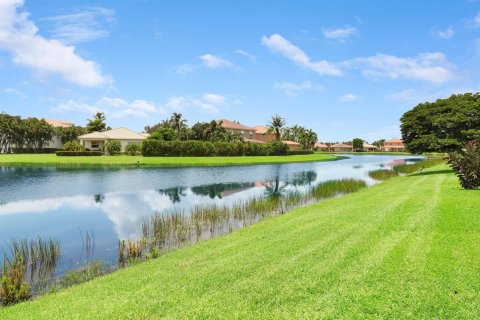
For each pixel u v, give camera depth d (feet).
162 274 25.44
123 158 195.42
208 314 18.45
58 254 36.24
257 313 18.25
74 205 68.39
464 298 18.49
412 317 17.04
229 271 24.61
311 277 22.47
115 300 21.11
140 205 68.49
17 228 50.16
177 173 134.21
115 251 37.81
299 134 484.74
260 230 37.99
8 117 287.28
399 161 245.45
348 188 82.74
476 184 54.54
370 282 21.12
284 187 97.14
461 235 28.94
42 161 171.73
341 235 31.99
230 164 192.44
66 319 18.93
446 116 94.58
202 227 46.85
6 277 25.21
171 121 319.06
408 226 33.06
